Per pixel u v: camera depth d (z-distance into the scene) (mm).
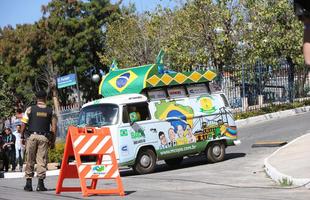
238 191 10039
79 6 49000
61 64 47750
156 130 15516
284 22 30219
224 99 17266
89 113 15430
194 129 16266
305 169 11117
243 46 29109
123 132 14820
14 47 49406
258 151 17734
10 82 48812
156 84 15719
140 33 37625
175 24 31859
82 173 10117
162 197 9531
